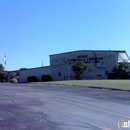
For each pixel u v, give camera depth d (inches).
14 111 498.0
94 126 373.4
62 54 2960.1
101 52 2812.5
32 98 729.0
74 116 452.1
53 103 622.5
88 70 2812.5
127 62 2741.1
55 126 371.6
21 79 3137.3
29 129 351.9
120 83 1542.8
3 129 350.9
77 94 877.8
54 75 2997.0
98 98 751.7
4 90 1056.8
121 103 638.5
